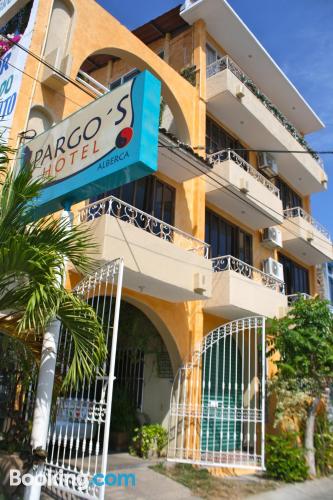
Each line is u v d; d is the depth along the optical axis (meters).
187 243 11.05
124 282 8.64
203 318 11.48
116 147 5.14
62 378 5.88
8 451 6.54
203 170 10.69
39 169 6.18
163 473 8.19
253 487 8.31
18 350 6.18
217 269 12.29
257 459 9.70
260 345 11.10
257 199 12.80
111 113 5.42
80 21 9.03
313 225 17.95
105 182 5.27
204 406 9.98
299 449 9.82
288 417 10.84
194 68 13.37
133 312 10.64
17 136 7.21
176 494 7.24
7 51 8.35
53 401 5.95
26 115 7.46
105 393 5.48
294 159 16.86
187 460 8.84
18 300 4.71
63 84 7.91
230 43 15.09
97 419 5.44
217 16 13.87
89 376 5.18
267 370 12.05
